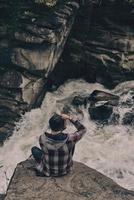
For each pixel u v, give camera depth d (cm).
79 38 1812
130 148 1521
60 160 784
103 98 1692
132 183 1359
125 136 1578
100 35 1794
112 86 1825
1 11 1675
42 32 1611
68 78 1872
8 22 1661
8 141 1543
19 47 1623
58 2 1692
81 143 1530
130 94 1750
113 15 1759
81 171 869
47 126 1611
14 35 1633
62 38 1688
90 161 1456
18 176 847
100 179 858
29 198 795
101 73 1833
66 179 836
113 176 1393
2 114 1578
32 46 1616
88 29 1798
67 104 1730
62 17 1652
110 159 1467
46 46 1611
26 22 1638
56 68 1823
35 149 837
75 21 1789
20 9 1666
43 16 1644
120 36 1778
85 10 1752
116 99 1702
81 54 1827
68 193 807
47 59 1612
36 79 1612
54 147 760
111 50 1792
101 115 1647
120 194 827
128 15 1741
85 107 1691
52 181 829
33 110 1662
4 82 1598
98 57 1800
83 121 1645
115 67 1795
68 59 1844
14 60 1612
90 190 822
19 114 1590
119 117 1639
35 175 847
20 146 1527
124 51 1788
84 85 1848
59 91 1814
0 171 1438
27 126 1595
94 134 1584
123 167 1430
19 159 1484
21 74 1605
